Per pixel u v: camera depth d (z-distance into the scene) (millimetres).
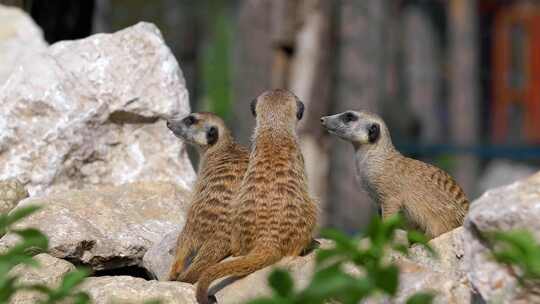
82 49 13539
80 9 18781
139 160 13438
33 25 16578
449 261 9500
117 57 13516
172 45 32250
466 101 36406
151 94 13477
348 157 26547
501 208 7676
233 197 10484
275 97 10625
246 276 9531
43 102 13164
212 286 9484
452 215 11680
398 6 38312
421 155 35156
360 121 12258
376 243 6555
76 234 10945
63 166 13078
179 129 11734
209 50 46531
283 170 10031
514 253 6160
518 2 40062
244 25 26078
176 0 32281
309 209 10023
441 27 40188
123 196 12117
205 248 10328
